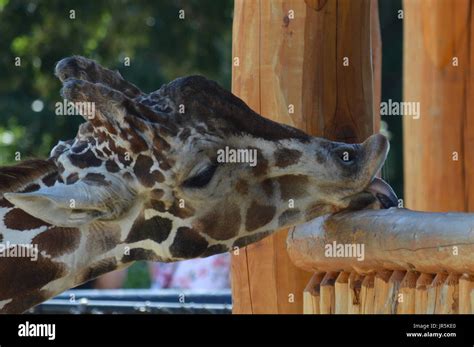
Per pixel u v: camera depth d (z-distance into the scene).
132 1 25.72
